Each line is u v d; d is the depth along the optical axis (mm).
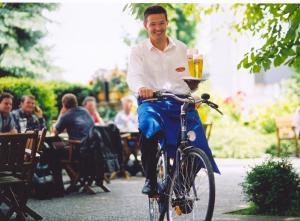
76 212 7520
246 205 7555
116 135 10031
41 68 19453
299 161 13266
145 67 5273
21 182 6574
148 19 5207
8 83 15281
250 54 6539
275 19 6859
